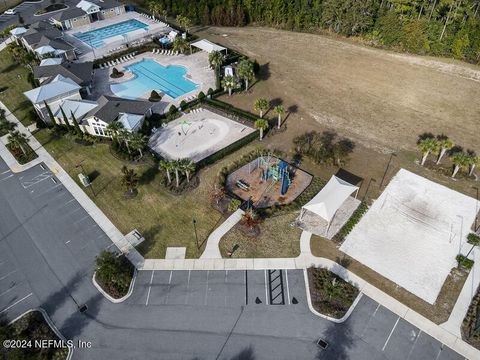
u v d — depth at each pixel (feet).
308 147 213.87
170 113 246.06
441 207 178.91
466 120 233.76
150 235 169.48
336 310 138.10
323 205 163.73
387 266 153.89
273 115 242.78
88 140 227.61
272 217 175.32
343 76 284.41
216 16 375.86
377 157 208.85
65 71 267.80
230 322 136.98
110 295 146.51
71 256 162.09
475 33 289.53
